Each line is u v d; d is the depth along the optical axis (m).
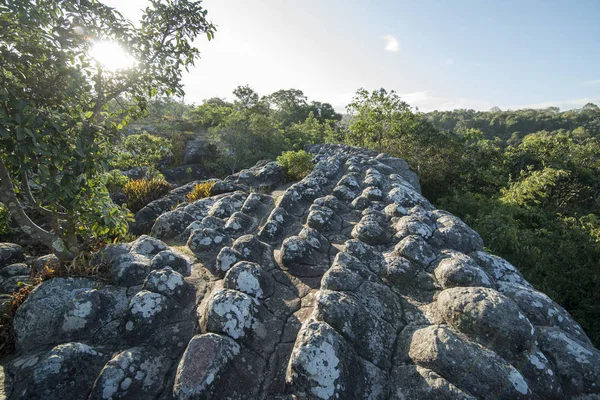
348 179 7.70
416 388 2.49
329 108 57.09
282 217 5.75
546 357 2.86
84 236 4.09
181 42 4.20
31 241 6.01
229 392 2.46
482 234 11.00
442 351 2.57
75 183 3.09
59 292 3.28
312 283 3.95
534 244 11.05
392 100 18.86
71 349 2.57
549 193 19.81
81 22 3.16
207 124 29.66
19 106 2.48
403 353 2.85
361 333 2.93
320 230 5.51
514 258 10.10
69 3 3.02
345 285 3.47
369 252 4.39
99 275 3.72
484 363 2.49
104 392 2.37
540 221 13.75
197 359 2.48
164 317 3.14
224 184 8.72
